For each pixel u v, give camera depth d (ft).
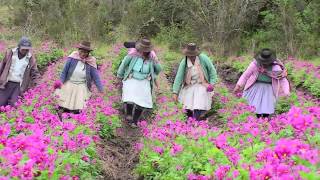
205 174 19.51
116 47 64.80
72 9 76.95
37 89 33.99
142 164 24.66
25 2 81.25
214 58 65.10
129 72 34.76
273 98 33.35
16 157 16.76
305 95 43.29
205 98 34.32
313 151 16.33
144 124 29.78
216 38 70.03
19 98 32.07
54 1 79.05
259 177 15.16
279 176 14.89
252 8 72.69
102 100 34.60
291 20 66.13
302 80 49.96
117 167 26.32
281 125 23.62
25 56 33.86
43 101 31.17
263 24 72.59
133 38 78.43
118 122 32.37
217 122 34.71
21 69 33.63
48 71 48.26
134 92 34.32
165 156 22.61
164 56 64.23
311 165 15.76
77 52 33.24
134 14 80.89
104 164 25.02
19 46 33.65
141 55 34.83
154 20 82.17
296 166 15.29
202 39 72.59
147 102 34.65
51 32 74.79
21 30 75.41
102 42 74.43
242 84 33.73
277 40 67.26
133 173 25.02
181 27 82.69
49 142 20.21
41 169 17.39
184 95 34.78
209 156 20.66
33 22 78.38
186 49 34.17
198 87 34.37
